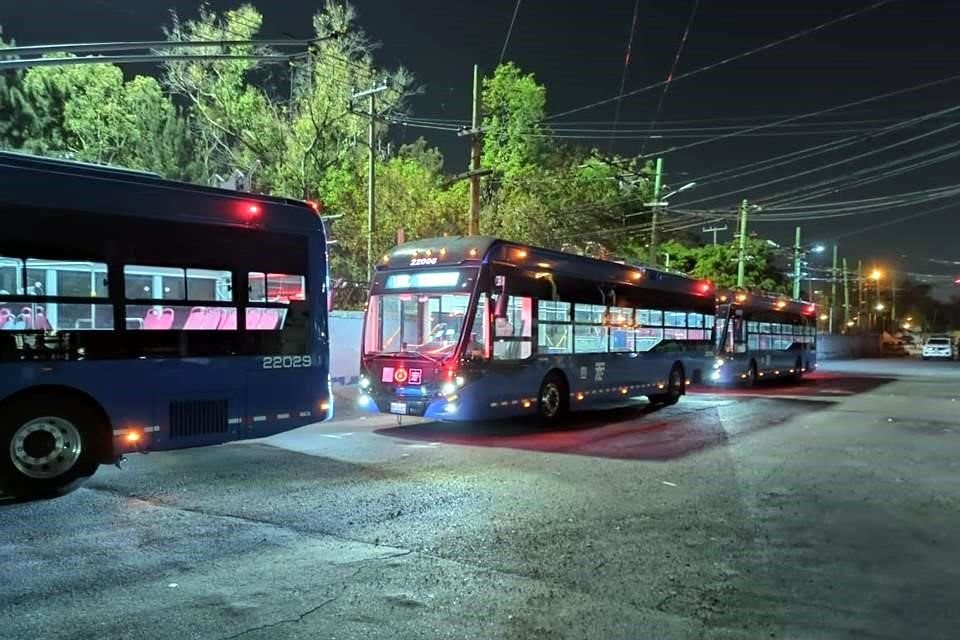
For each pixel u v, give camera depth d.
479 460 10.67
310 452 11.20
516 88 40.66
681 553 6.44
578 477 9.58
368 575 5.75
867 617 5.07
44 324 7.90
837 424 15.84
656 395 18.77
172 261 8.84
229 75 36.88
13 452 7.74
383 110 35.00
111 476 9.27
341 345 22.30
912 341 90.44
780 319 29.62
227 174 37.66
